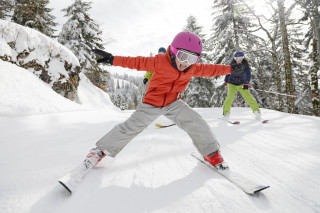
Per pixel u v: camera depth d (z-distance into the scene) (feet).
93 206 3.86
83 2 53.98
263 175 5.19
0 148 7.34
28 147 7.57
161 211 3.73
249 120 14.47
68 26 51.72
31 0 38.81
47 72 25.61
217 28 49.70
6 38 22.52
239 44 46.83
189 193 4.32
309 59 50.14
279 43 50.31
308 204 3.91
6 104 14.46
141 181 4.86
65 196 4.27
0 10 33.78
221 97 50.52
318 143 7.97
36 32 26.55
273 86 49.88
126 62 5.76
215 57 50.26
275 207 3.84
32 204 3.92
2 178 4.94
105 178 4.99
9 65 19.58
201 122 5.75
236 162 6.10
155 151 7.14
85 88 40.27
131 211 3.72
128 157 6.52
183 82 6.14
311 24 33.76
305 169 5.47
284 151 7.03
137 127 5.70
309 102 50.67
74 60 29.09
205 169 5.58
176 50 5.45
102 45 54.80
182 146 7.73
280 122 13.33
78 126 12.00
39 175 5.16
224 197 4.17
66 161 6.17
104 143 5.43
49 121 12.82
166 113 6.15
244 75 14.40
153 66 5.75
